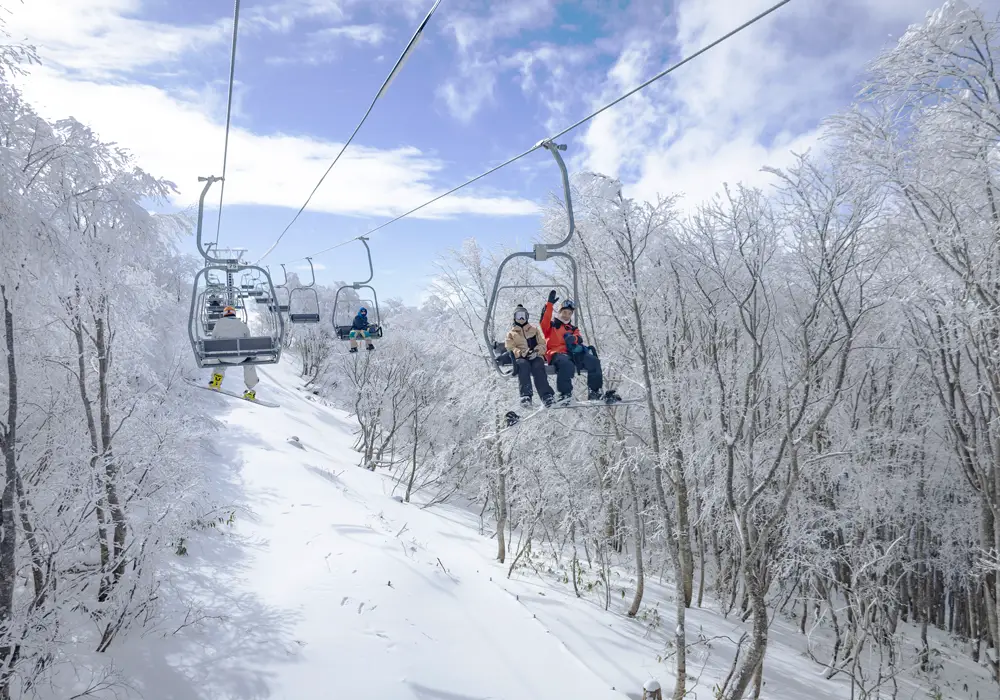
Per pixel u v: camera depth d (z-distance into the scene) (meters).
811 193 13.73
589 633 15.54
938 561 20.30
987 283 13.33
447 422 32.56
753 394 14.77
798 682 14.84
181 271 23.88
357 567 15.48
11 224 9.21
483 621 14.53
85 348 13.95
